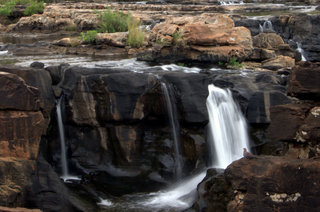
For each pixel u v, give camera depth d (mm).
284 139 7617
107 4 35094
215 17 18469
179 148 11945
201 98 11891
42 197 8633
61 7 34000
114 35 21016
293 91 7613
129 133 11508
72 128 11773
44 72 11336
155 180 11352
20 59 18719
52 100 11320
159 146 11805
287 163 6922
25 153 8531
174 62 17594
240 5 36156
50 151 11438
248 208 7059
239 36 17766
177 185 11234
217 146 12188
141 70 14242
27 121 8516
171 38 17547
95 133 11633
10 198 7730
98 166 11516
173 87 11984
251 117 12859
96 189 10586
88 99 11531
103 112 11469
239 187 7207
